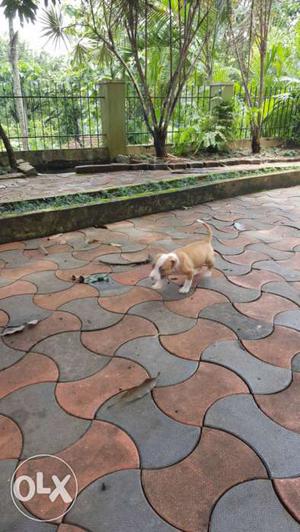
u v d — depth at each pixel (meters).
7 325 1.21
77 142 4.48
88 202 2.22
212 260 1.52
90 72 5.72
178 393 0.93
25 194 2.44
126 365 1.03
